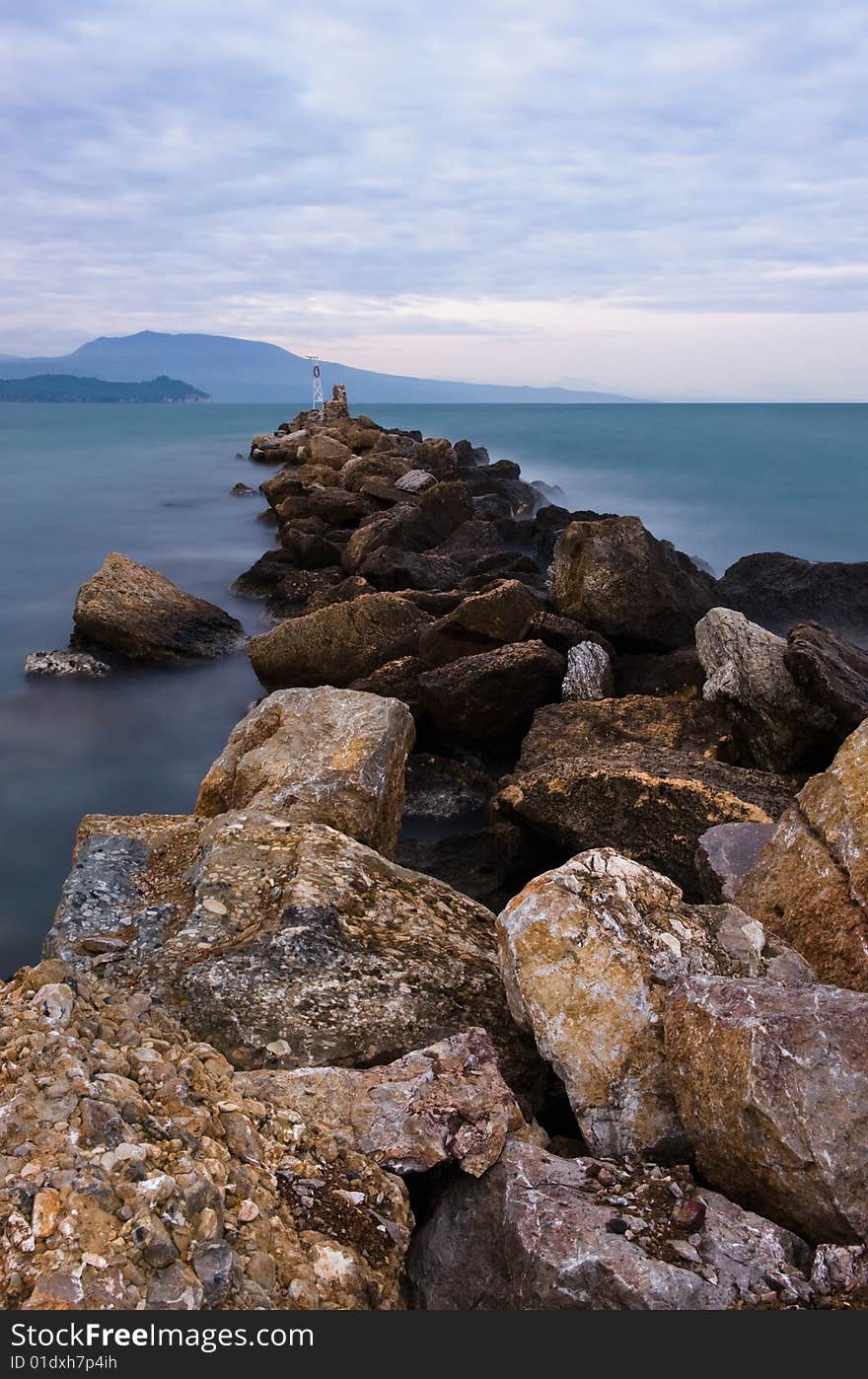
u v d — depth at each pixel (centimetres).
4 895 1085
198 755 1530
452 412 14588
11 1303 316
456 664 1349
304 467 4153
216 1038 535
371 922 623
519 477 4381
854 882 622
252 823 712
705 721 1202
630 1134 478
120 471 5875
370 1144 444
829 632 1293
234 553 3266
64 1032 423
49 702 1761
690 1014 472
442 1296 410
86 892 671
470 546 2488
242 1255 362
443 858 1030
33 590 2738
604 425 9069
